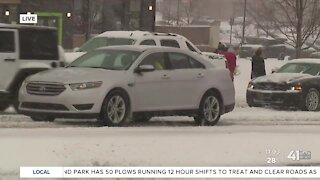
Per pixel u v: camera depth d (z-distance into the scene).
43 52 51.69
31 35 51.16
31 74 50.62
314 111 68.75
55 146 32.97
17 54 50.16
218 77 53.62
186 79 50.78
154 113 48.75
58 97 44.47
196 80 51.53
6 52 49.94
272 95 68.19
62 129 42.69
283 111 67.38
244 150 34.66
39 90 45.53
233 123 54.59
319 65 72.62
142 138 37.00
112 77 45.78
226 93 54.19
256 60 77.19
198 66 52.59
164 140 36.53
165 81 49.22
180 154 32.81
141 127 46.47
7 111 54.75
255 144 36.66
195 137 38.41
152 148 33.94
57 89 44.81
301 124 55.19
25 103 46.38
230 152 34.00
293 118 60.03
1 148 31.78
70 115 44.38
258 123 55.00
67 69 47.66
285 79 68.50
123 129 43.81
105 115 45.16
